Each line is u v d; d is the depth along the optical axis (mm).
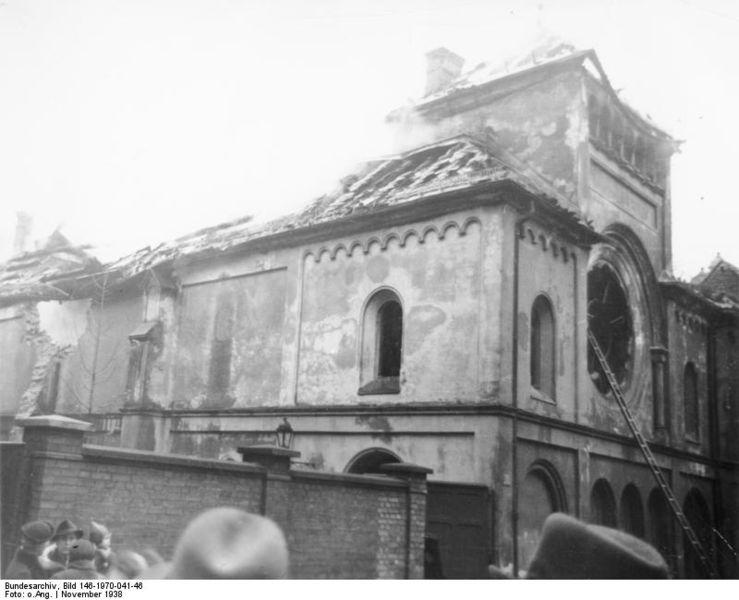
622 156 22953
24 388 25781
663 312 23953
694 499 23953
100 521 8992
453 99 23109
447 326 16344
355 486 11977
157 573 5363
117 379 23453
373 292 17938
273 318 20062
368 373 17812
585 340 18516
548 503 16844
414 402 16438
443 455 15609
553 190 20641
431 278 16859
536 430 16203
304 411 18281
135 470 9406
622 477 19750
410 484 12766
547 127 21250
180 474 9867
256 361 20156
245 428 19547
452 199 16562
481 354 15617
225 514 3152
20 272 28125
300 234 19469
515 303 15969
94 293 24688
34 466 8617
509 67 22922
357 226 18375
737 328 26219
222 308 21422
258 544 3072
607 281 22328
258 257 20719
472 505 14398
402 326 17422
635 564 2980
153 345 21891
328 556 11383
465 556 14070
